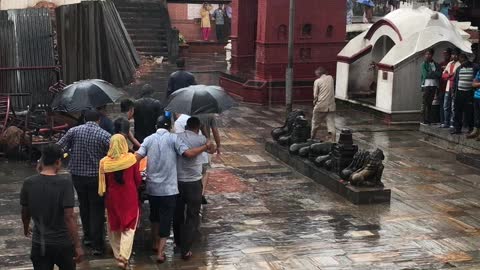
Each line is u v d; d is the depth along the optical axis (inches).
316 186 442.3
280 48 787.4
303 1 789.2
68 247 233.3
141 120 389.4
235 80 831.7
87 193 315.9
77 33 557.3
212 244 332.2
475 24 729.0
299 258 314.5
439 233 352.8
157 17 1245.7
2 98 522.0
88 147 309.7
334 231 353.7
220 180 453.1
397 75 655.8
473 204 406.3
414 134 621.6
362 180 406.9
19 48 533.0
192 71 1050.7
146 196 329.7
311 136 573.6
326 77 561.6
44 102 537.3
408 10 718.5
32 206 228.8
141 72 1005.8
